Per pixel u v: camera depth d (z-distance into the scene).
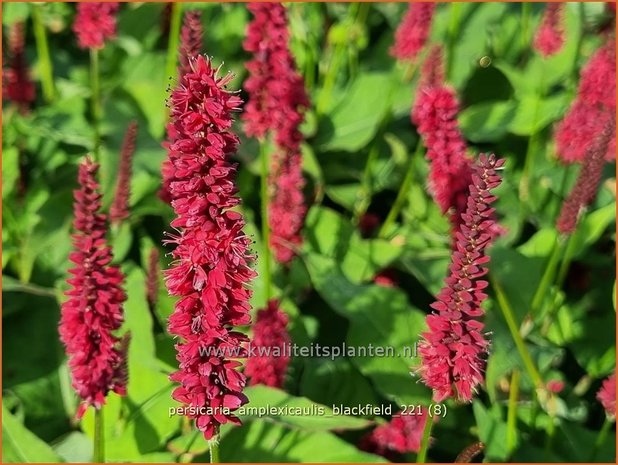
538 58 0.70
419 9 0.61
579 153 0.60
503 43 0.78
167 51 0.77
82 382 0.45
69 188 0.63
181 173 0.39
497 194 0.64
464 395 0.43
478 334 0.43
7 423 0.49
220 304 0.41
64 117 0.66
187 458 0.50
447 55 0.71
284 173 0.57
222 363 0.42
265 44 0.54
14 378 0.56
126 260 0.60
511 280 0.58
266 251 0.55
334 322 0.61
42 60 0.70
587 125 0.60
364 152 0.71
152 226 0.63
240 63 0.73
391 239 0.63
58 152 0.66
